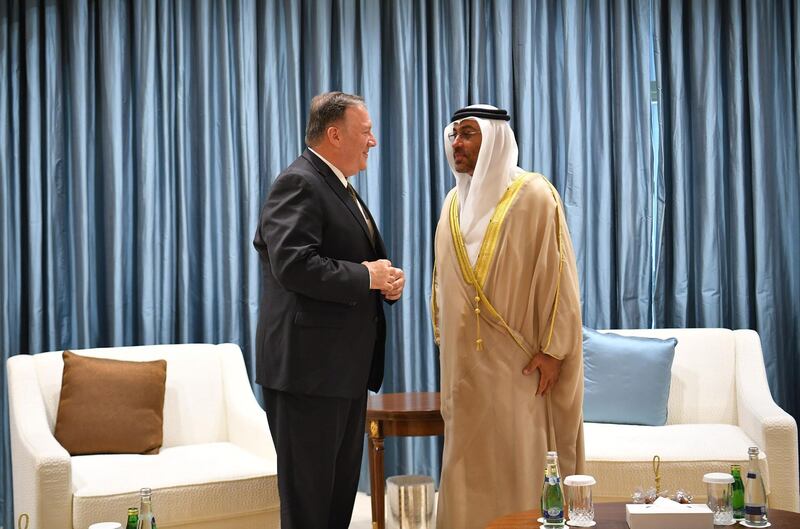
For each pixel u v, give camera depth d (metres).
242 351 4.04
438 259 2.99
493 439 2.78
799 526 2.08
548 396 2.84
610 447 3.02
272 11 4.05
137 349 3.45
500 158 2.88
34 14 3.85
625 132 4.13
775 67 4.20
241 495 2.79
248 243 4.01
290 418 2.37
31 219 3.84
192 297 4.01
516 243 2.82
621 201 4.13
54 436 3.11
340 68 4.11
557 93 4.21
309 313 2.33
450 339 2.87
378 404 3.24
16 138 3.87
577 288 2.84
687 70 4.21
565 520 2.16
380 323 2.52
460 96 4.13
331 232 2.41
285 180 2.38
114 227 3.85
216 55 4.00
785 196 4.20
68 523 2.62
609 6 4.19
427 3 4.17
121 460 2.96
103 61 3.89
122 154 3.90
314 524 2.36
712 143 4.13
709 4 4.14
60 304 3.90
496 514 2.77
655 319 4.20
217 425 3.44
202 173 3.98
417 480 3.08
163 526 2.69
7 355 3.80
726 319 4.21
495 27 4.14
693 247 4.20
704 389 3.59
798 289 4.20
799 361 4.18
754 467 2.11
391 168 4.15
